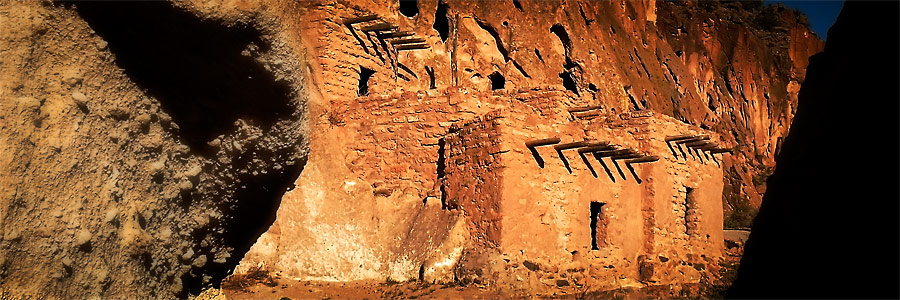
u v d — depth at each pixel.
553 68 25.44
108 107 5.18
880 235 5.27
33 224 4.68
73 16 4.90
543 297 12.48
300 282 12.78
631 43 30.89
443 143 15.23
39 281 4.72
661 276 15.12
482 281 12.71
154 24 5.08
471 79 23.17
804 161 6.38
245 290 11.66
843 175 5.80
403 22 21.16
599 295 12.94
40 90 4.78
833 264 5.69
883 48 5.63
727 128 37.97
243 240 6.95
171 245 5.91
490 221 13.34
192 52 5.34
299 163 6.57
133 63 5.26
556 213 13.82
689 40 39.19
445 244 13.56
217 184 6.16
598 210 15.18
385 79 18.73
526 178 13.55
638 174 15.82
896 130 5.28
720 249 17.48
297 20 6.18
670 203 16.12
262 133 6.06
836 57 6.38
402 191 15.31
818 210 6.01
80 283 5.00
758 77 41.78
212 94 5.68
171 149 5.71
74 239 4.91
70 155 4.90
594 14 28.20
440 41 22.58
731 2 46.38
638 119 16.19
